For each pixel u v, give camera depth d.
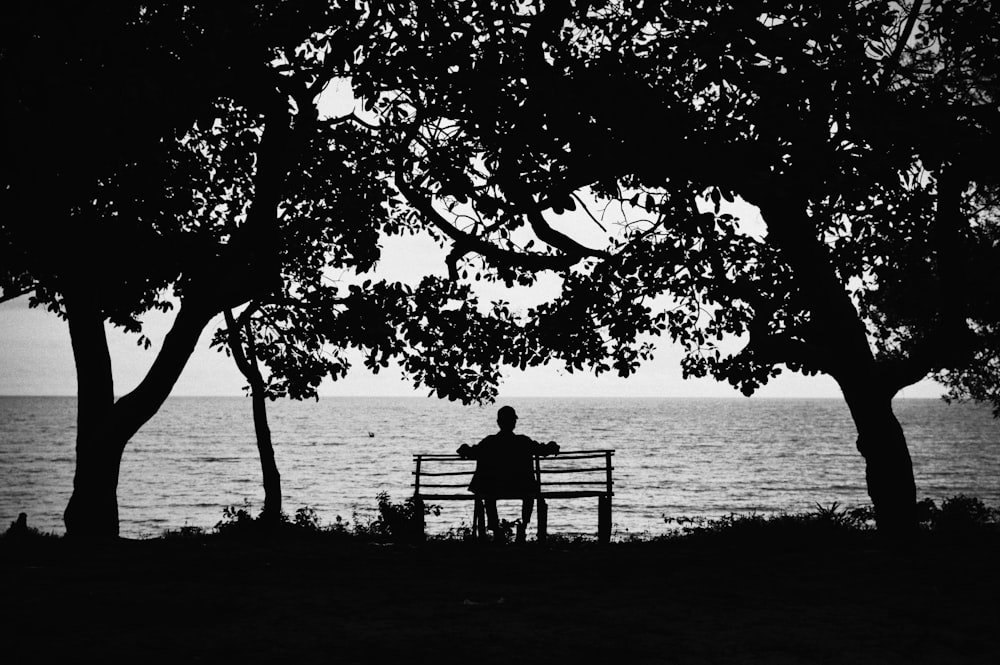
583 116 9.27
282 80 10.76
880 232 11.76
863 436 12.41
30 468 74.06
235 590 6.67
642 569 8.21
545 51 10.32
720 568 8.25
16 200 10.83
